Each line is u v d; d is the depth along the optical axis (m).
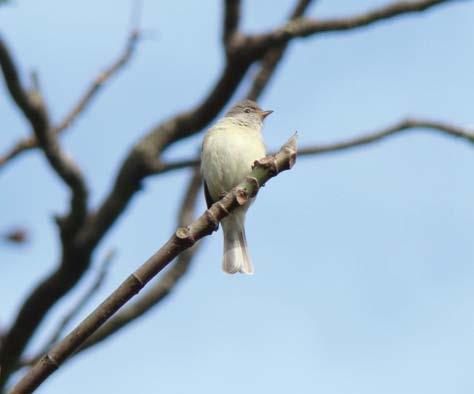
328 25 11.05
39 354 10.60
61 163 10.91
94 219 11.52
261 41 11.05
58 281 11.45
